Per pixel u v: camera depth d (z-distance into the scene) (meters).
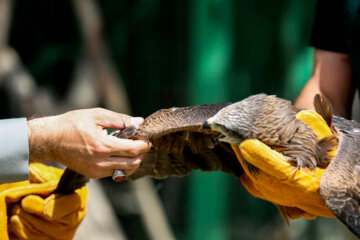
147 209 11.28
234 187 12.64
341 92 5.40
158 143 4.57
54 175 4.73
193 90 10.86
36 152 4.20
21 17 12.45
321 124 3.95
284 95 12.48
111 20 12.30
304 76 12.24
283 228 12.26
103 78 11.59
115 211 11.78
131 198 11.73
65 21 12.45
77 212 4.51
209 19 10.64
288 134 3.85
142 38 12.20
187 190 11.61
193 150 4.60
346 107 5.45
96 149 4.07
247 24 12.33
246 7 12.27
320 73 5.45
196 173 10.84
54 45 12.48
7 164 4.03
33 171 4.60
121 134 4.21
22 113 11.27
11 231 4.49
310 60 12.17
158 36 12.07
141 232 11.92
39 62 12.45
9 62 11.23
